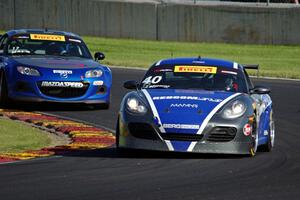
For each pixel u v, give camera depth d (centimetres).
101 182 3097
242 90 4081
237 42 11750
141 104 3769
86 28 11950
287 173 3412
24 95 5562
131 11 11919
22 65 5631
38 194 2858
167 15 11856
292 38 11644
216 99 3831
